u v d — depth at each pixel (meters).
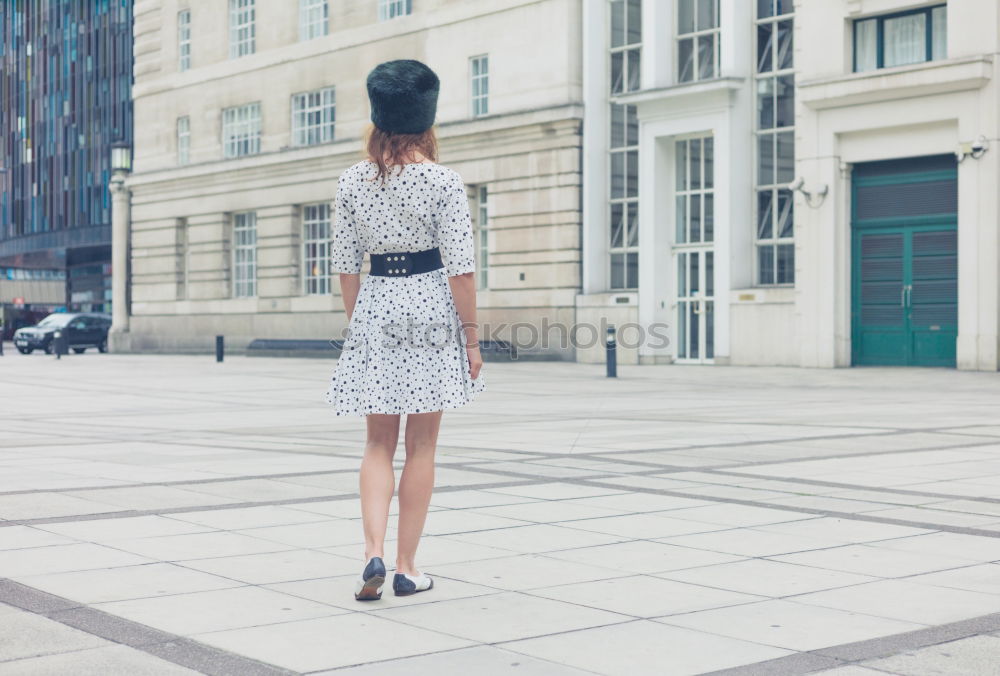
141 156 44.47
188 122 42.66
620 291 28.58
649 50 27.34
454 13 32.25
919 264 23.05
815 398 16.38
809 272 24.12
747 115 25.92
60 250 67.50
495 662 3.58
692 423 12.32
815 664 3.56
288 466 8.58
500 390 18.94
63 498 6.89
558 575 4.83
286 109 38.31
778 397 16.69
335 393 4.61
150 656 3.62
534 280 30.05
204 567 4.95
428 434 4.57
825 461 8.75
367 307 4.56
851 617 4.13
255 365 31.03
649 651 3.71
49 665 3.51
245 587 4.59
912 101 22.50
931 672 3.48
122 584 4.62
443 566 5.00
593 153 29.11
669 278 27.67
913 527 5.94
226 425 12.98
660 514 6.34
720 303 25.95
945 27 22.52
